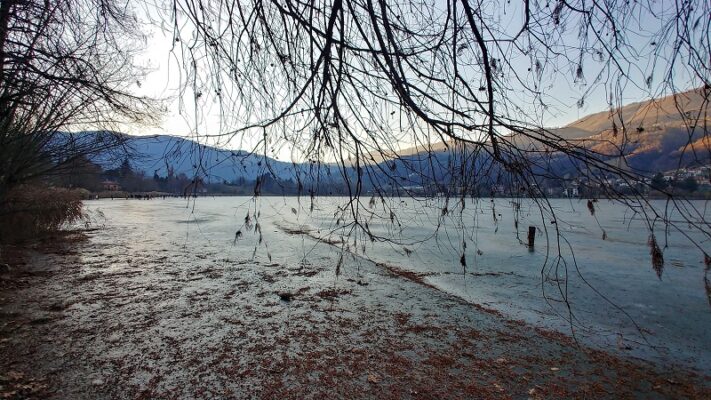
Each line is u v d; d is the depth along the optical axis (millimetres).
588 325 8453
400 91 1966
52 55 7148
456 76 2062
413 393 4953
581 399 5070
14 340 6047
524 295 11000
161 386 4859
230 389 4863
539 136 1790
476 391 5082
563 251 18875
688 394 5414
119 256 14914
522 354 6426
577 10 2004
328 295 9773
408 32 2363
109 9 5367
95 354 5684
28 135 11594
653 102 1728
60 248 16219
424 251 17016
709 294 1780
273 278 11586
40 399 4430
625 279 13477
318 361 5773
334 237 20828
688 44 1740
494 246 20031
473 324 7863
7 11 6480
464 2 1865
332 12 2086
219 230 26422
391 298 9680
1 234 16156
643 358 6645
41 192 18203
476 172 2174
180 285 10344
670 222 1608
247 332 6863
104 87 8531
